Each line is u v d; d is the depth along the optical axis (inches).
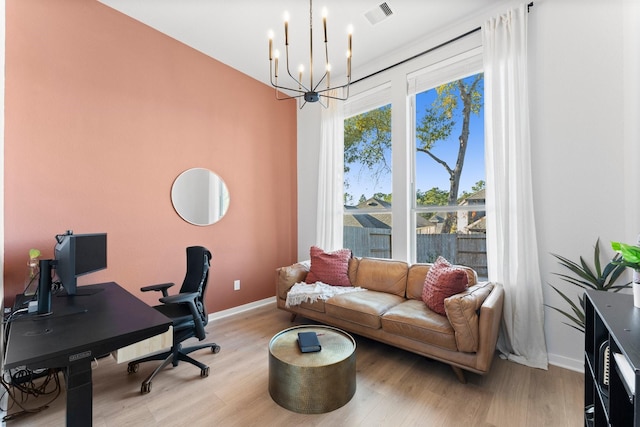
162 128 115.0
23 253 83.7
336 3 98.3
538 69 91.0
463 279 86.6
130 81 106.2
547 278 89.4
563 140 86.9
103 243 89.1
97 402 71.6
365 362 92.1
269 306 150.3
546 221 89.6
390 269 118.2
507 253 92.7
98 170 98.4
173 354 86.7
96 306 67.6
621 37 78.5
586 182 83.4
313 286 119.3
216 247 133.0
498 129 95.6
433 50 116.8
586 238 83.4
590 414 54.8
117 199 102.8
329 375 68.0
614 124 79.4
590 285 80.1
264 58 132.3
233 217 139.8
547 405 69.8
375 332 95.0
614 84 79.4
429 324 82.7
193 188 124.5
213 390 76.8
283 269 127.6
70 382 46.2
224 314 135.3
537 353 88.4
